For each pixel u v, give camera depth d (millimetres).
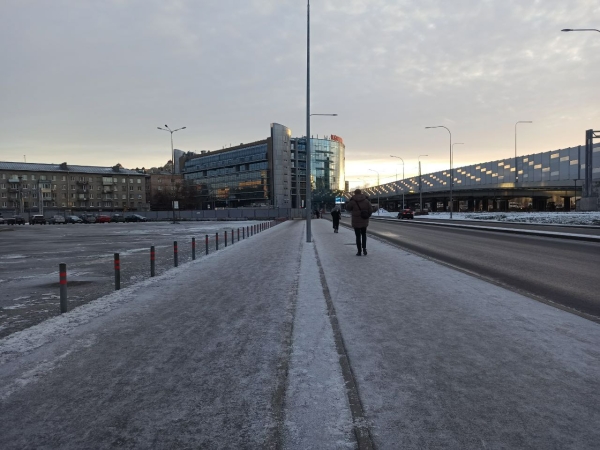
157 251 18188
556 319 5715
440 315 5992
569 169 80125
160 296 7844
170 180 157375
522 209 107625
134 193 136000
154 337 5266
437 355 4387
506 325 5441
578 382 3666
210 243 22094
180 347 4852
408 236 23969
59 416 3270
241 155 151875
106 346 4941
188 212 92000
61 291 6797
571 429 2924
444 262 12227
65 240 27188
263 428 3012
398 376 3859
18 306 7676
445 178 124812
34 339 5230
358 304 6723
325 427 3002
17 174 117938
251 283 9008
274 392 3580
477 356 4336
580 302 6969
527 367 4016
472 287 8078
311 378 3830
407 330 5281
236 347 4797
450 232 27984
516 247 16906
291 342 4887
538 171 88500
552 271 10461
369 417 3129
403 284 8453
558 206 104562
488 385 3639
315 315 6023
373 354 4441
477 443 2775
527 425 2984
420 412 3191
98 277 11055
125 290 8453
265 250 16453
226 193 158875
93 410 3355
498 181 101062
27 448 2842
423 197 127875
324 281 8852
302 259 12898
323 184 159375
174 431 3016
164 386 3779
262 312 6398
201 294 7961
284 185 141750
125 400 3518
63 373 4125
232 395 3551
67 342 5105
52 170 122500
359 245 13750
